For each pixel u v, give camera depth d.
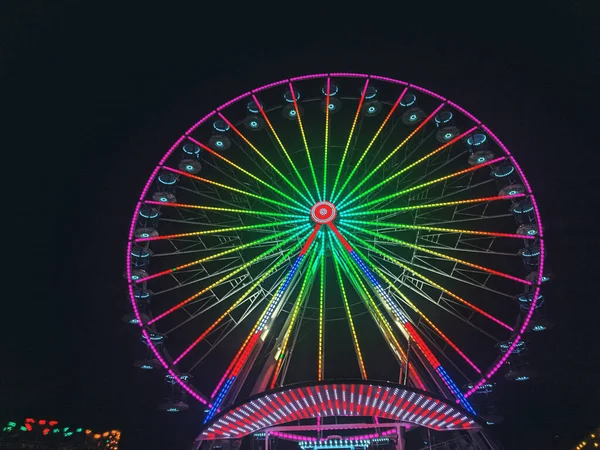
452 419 22.05
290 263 28.92
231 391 24.53
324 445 33.94
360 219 29.30
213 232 27.75
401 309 26.77
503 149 27.64
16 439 29.70
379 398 20.91
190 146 29.50
